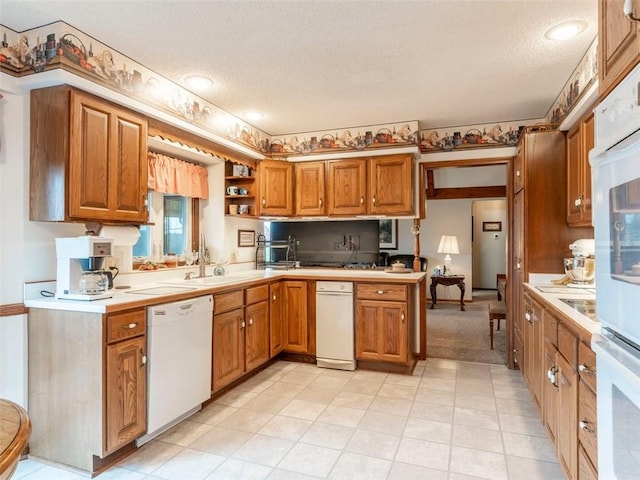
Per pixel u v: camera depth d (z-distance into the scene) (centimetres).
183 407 245
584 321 156
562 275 294
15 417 99
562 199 293
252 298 327
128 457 211
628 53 117
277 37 220
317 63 252
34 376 212
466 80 279
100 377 196
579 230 290
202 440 229
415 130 370
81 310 199
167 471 198
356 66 256
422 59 246
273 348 362
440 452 214
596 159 136
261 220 445
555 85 286
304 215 413
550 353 206
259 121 374
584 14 196
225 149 354
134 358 213
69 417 203
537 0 185
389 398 289
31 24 206
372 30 212
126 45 228
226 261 380
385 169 383
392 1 187
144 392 219
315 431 239
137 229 261
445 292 786
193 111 303
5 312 205
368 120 372
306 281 372
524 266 303
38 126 214
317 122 378
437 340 462
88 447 198
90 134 221
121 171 240
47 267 225
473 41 224
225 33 216
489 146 379
